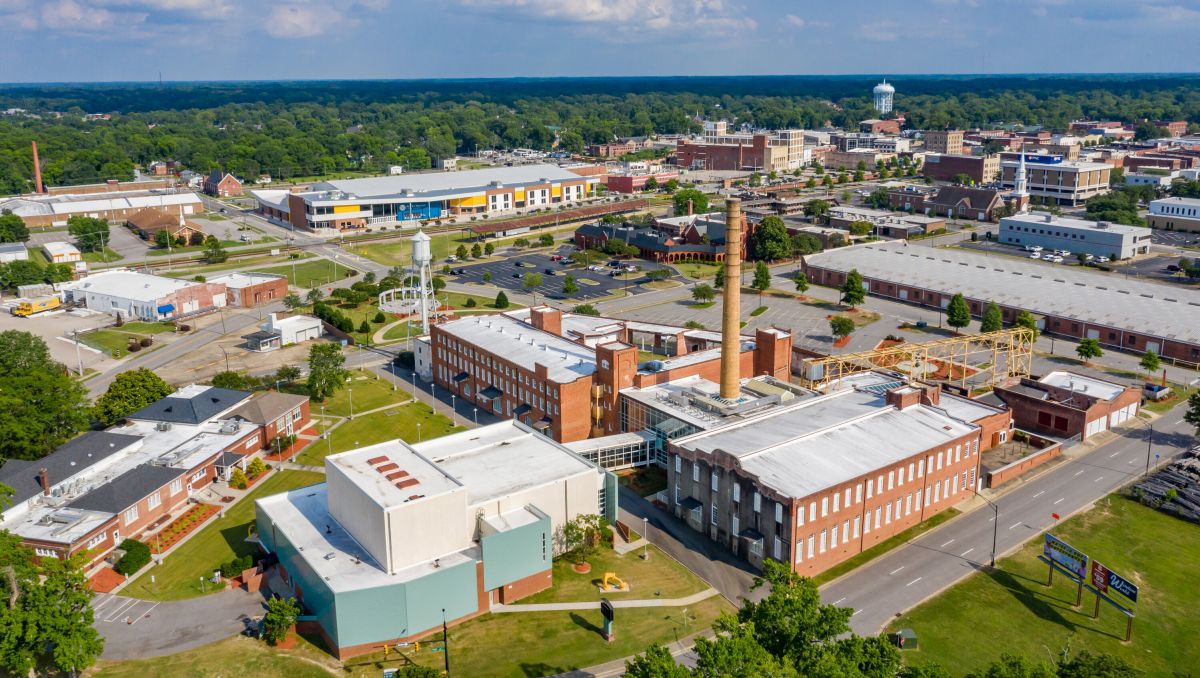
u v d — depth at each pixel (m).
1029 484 135.50
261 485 136.88
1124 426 156.25
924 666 79.75
